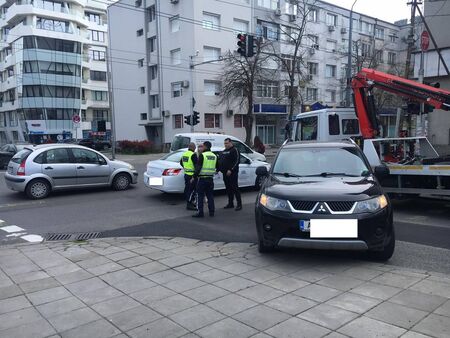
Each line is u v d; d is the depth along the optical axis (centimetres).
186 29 3491
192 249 623
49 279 501
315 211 503
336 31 4562
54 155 1206
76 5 5528
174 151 1260
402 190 862
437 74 1936
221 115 3675
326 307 398
